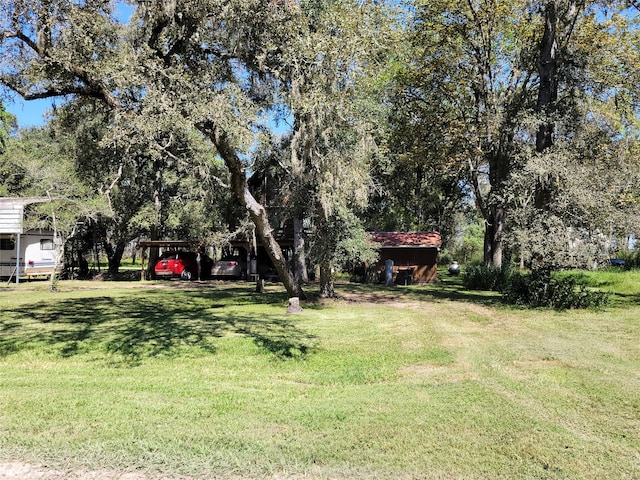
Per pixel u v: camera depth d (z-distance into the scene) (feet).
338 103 44.06
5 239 94.89
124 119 33.65
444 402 19.80
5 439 15.25
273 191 73.10
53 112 42.57
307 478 13.12
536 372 24.73
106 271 118.42
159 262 103.40
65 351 29.66
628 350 29.91
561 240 45.21
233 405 19.29
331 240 57.21
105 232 107.65
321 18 46.11
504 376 23.94
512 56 75.82
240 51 38.50
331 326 38.96
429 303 55.88
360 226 60.85
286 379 24.18
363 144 48.34
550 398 20.27
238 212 84.17
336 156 48.11
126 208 97.91
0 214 86.79
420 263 96.94
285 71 43.83
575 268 46.98
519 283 54.85
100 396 20.29
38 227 89.40
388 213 118.52
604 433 16.58
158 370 25.63
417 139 75.97
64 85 35.96
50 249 101.35
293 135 52.90
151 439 15.43
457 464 14.03
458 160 71.56
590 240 46.21
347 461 14.16
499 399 20.16
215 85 37.19
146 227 97.14
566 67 59.47
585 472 13.61
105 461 13.85
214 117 32.96
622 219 45.32
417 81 73.82
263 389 22.03
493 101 65.46
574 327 38.52
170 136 36.06
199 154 45.52
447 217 128.67
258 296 64.80
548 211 47.88
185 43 36.91
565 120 55.06
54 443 14.99
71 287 81.76
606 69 59.88
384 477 13.21
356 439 15.79
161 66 32.42
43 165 90.68
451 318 43.62
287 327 38.17
